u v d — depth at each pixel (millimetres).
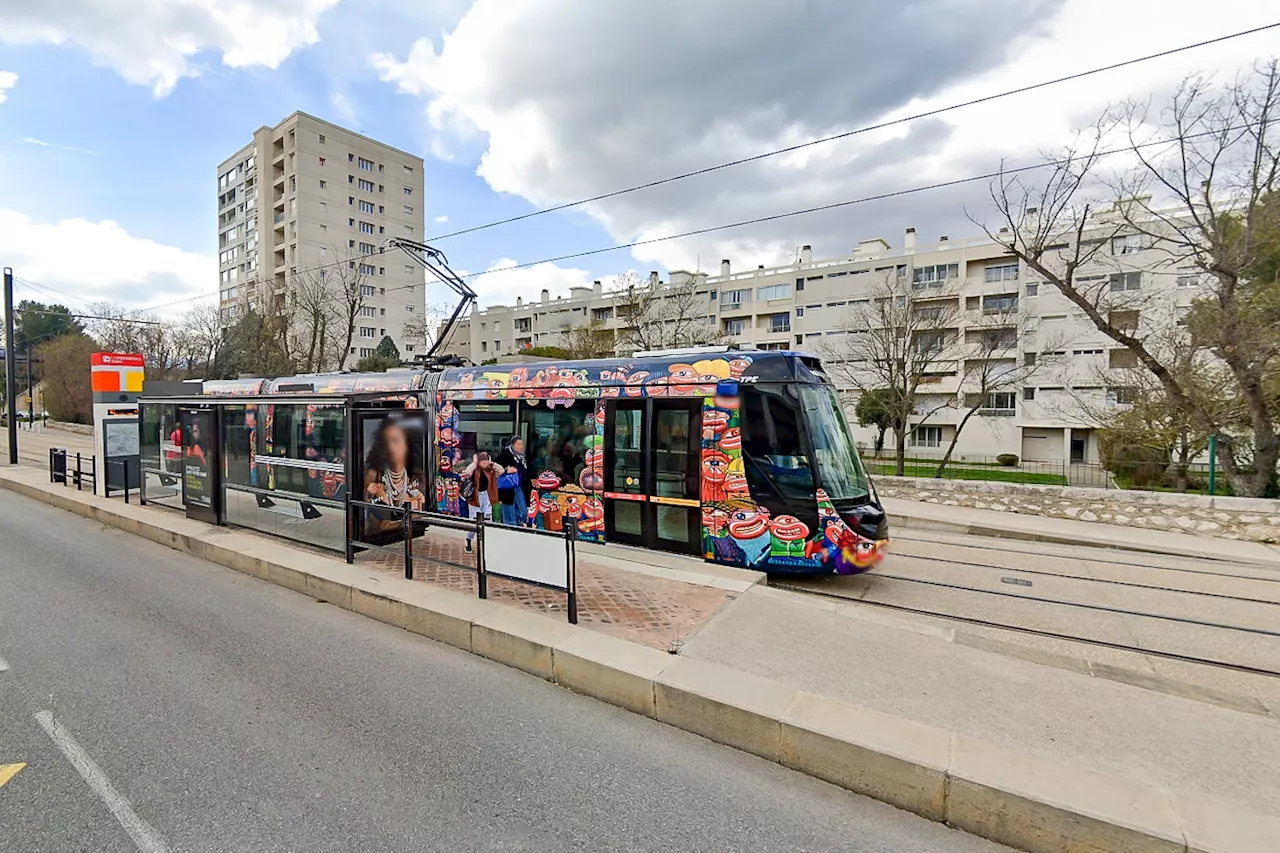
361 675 4277
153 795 2859
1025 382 32406
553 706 3879
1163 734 3369
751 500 6668
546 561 4805
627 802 2893
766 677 3895
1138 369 17250
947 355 30609
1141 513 10258
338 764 3154
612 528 7512
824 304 40156
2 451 22391
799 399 6594
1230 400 13102
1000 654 4863
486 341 62562
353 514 6551
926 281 34719
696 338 35531
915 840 2705
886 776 2969
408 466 7258
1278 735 3408
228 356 36562
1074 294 13297
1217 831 2477
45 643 4777
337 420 6910
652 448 7270
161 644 4789
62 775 3016
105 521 9656
